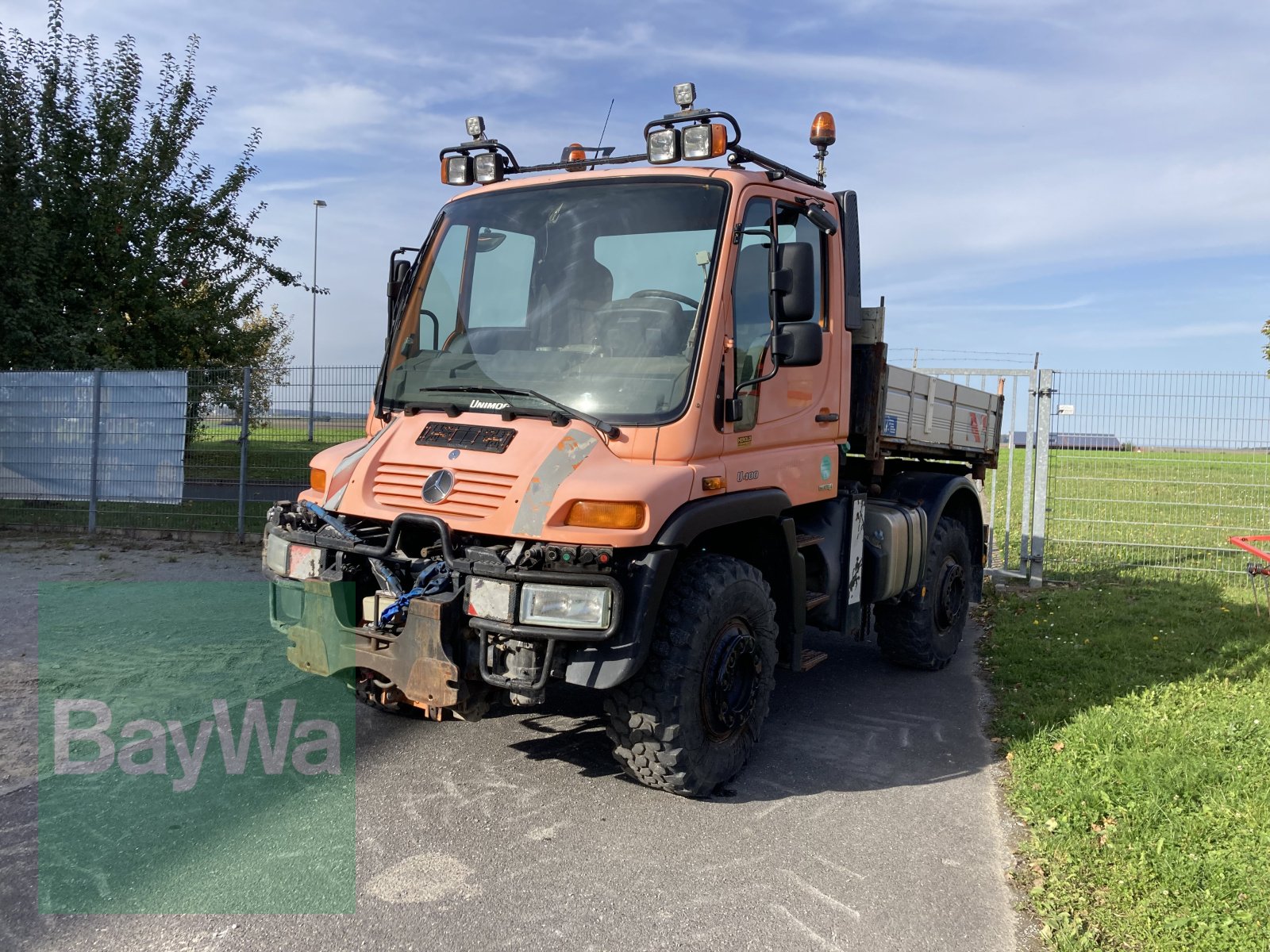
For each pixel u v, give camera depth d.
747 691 4.55
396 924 3.25
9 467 12.40
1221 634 7.65
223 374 11.42
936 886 3.63
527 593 3.75
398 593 4.07
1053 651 7.15
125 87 16.41
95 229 15.51
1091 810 4.22
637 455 4.12
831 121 6.00
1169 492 10.38
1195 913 3.40
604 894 3.50
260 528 11.39
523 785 4.47
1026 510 10.57
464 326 4.86
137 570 9.54
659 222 4.60
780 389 4.91
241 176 17.39
